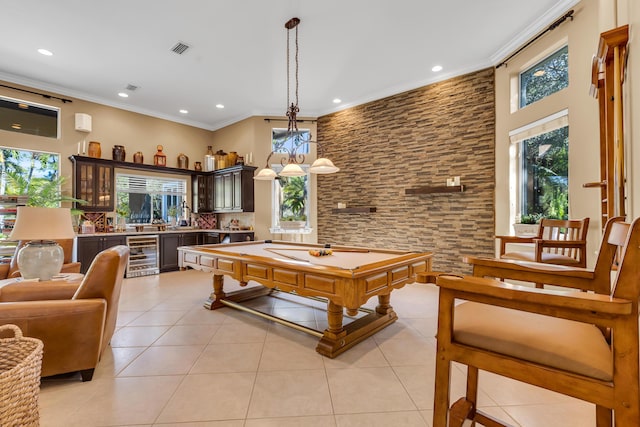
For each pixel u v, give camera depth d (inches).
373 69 183.2
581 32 122.6
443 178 191.2
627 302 32.1
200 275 216.5
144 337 106.7
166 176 257.1
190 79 194.4
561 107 132.3
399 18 135.8
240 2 124.2
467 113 182.4
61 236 98.2
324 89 211.0
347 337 97.7
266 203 252.2
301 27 141.3
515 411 67.1
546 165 147.0
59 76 187.5
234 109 248.5
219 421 63.0
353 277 79.0
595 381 34.5
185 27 140.6
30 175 194.1
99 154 215.3
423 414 65.6
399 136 210.7
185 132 273.1
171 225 255.6
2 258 173.9
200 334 109.5
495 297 40.4
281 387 75.7
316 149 255.1
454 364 90.0
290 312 133.2
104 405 68.3
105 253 85.9
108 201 218.2
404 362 88.9
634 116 62.9
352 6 127.6
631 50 64.1
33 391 54.2
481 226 177.2
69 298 91.2
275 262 98.8
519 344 39.7
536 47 144.9
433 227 194.7
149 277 209.5
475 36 150.6
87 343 78.0
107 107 226.1
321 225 252.5
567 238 115.3
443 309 44.8
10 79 184.2
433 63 176.6
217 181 266.5
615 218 49.7
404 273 100.3
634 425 32.4
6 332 71.6
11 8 125.6
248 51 161.6
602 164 96.3
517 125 157.2
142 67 177.8
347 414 65.5
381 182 219.5
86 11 128.4
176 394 72.6
